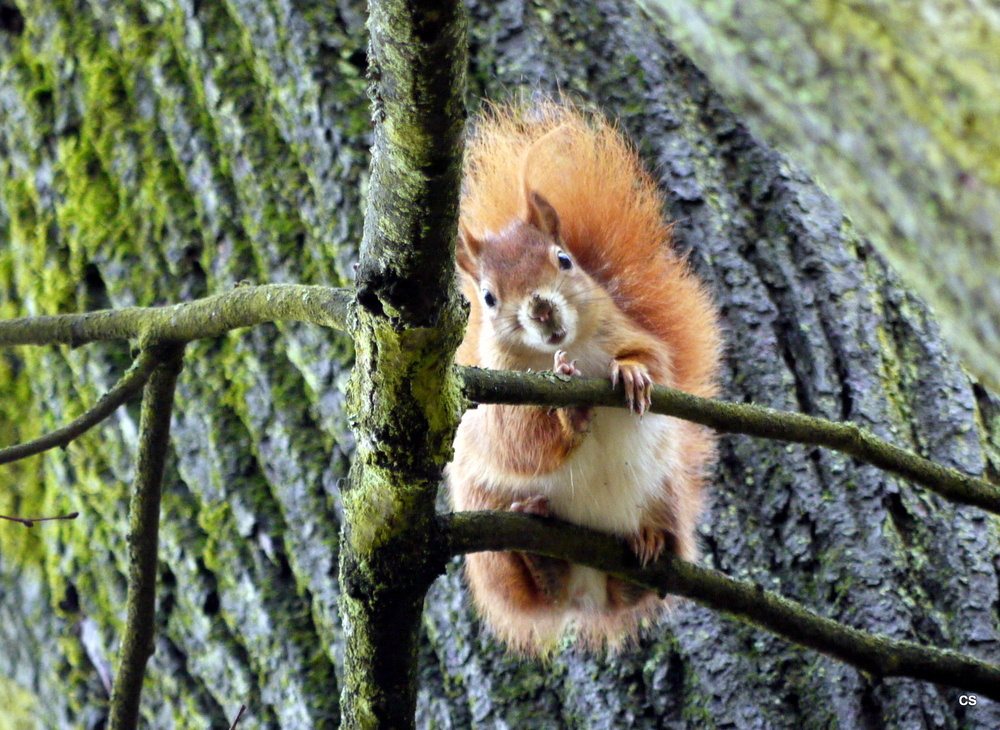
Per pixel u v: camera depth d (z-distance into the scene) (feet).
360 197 16.57
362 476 15.85
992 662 16.28
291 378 16.60
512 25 16.67
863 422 16.43
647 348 16.33
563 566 16.35
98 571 16.75
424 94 15.57
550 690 16.35
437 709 16.38
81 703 16.72
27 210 16.84
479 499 16.39
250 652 16.52
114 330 16.17
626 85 16.67
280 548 16.55
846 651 16.06
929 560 16.35
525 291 16.31
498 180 16.52
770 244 16.57
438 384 15.78
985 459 16.46
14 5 16.93
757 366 16.47
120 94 16.80
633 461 16.31
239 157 16.67
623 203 16.47
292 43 16.65
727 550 16.37
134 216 16.74
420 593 15.89
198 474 16.60
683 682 16.31
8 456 16.11
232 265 16.65
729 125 16.67
